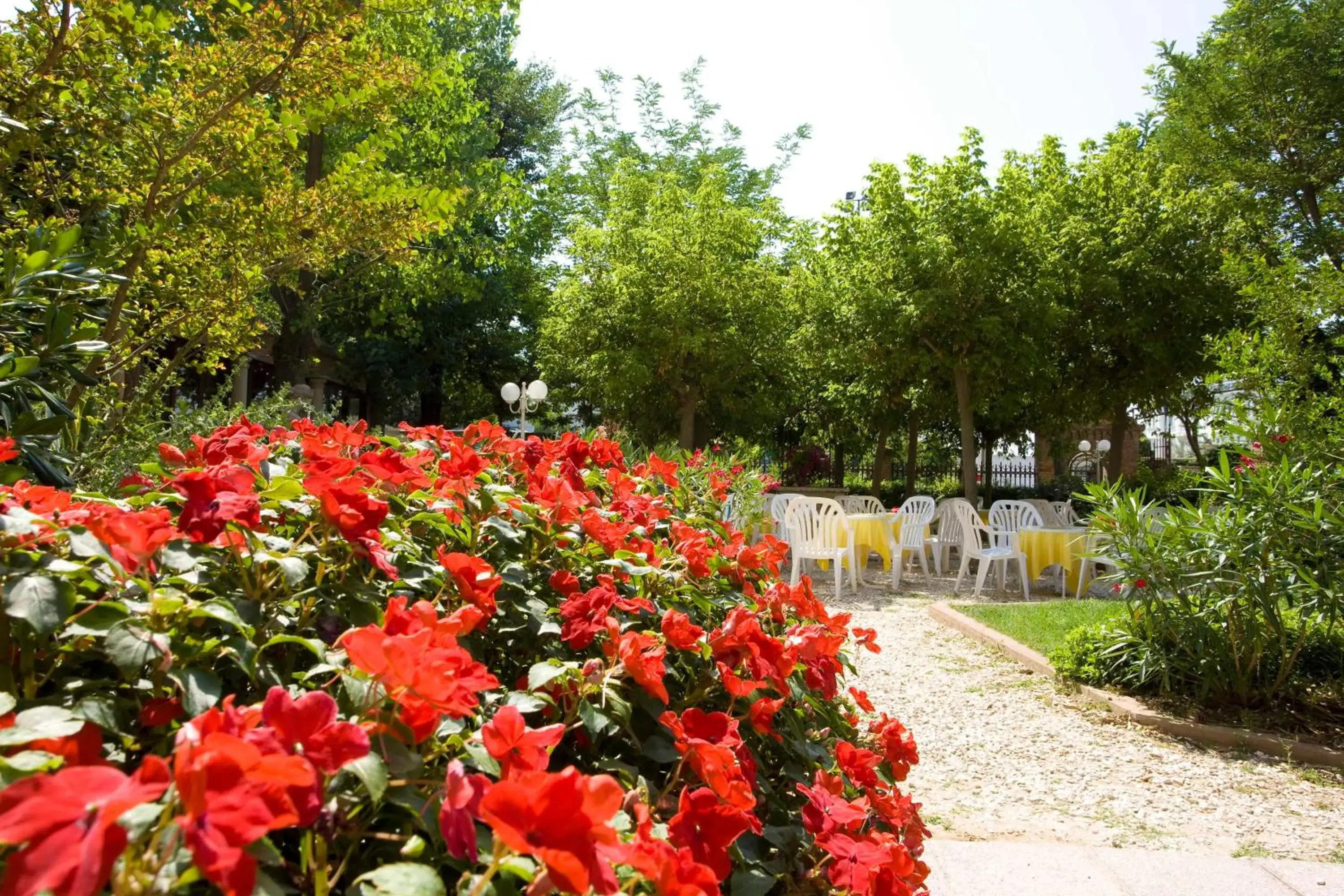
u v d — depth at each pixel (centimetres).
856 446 2019
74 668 93
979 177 1105
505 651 142
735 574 201
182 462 136
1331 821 322
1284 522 404
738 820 97
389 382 1952
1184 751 394
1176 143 1686
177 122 440
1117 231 1226
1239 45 1611
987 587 890
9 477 158
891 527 906
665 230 1381
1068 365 1289
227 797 55
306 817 64
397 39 1035
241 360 659
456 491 155
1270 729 404
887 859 115
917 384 1248
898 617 711
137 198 452
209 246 493
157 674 83
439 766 90
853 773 149
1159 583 433
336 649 100
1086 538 783
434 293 1522
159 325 479
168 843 56
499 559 159
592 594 135
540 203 1978
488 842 78
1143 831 316
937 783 365
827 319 1225
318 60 477
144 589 91
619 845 73
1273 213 1577
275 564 109
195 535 99
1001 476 2292
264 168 530
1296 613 429
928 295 1067
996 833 316
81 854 49
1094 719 436
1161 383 1235
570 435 266
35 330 240
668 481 303
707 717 118
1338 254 1550
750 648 140
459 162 1602
